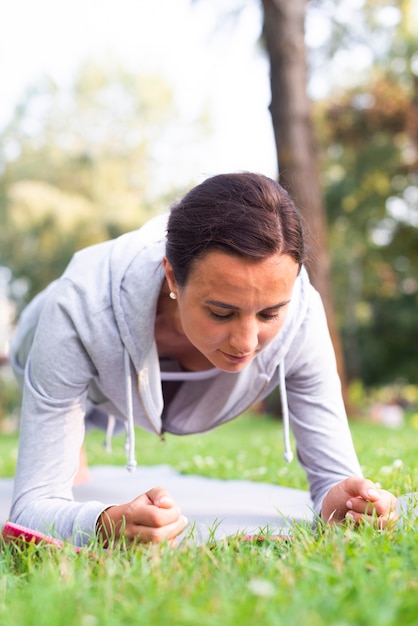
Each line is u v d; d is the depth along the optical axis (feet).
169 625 3.33
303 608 3.35
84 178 67.05
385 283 63.00
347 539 4.83
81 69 71.31
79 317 5.88
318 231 26.55
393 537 5.01
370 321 74.13
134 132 71.56
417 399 76.95
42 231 61.26
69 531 5.35
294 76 26.48
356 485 5.57
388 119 42.63
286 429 6.43
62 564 4.35
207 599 3.64
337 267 65.10
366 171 47.62
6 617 3.53
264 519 6.75
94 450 16.74
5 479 11.60
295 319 6.16
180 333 6.20
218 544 4.92
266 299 4.74
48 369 5.86
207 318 4.88
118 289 5.89
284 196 4.98
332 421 6.56
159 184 73.67
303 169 26.40
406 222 54.44
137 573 4.21
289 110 26.45
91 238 61.72
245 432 24.12
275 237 4.65
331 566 4.23
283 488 9.37
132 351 5.99
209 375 6.56
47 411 5.88
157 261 5.87
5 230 62.23
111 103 71.31
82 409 6.12
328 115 43.01
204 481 10.31
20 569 4.80
